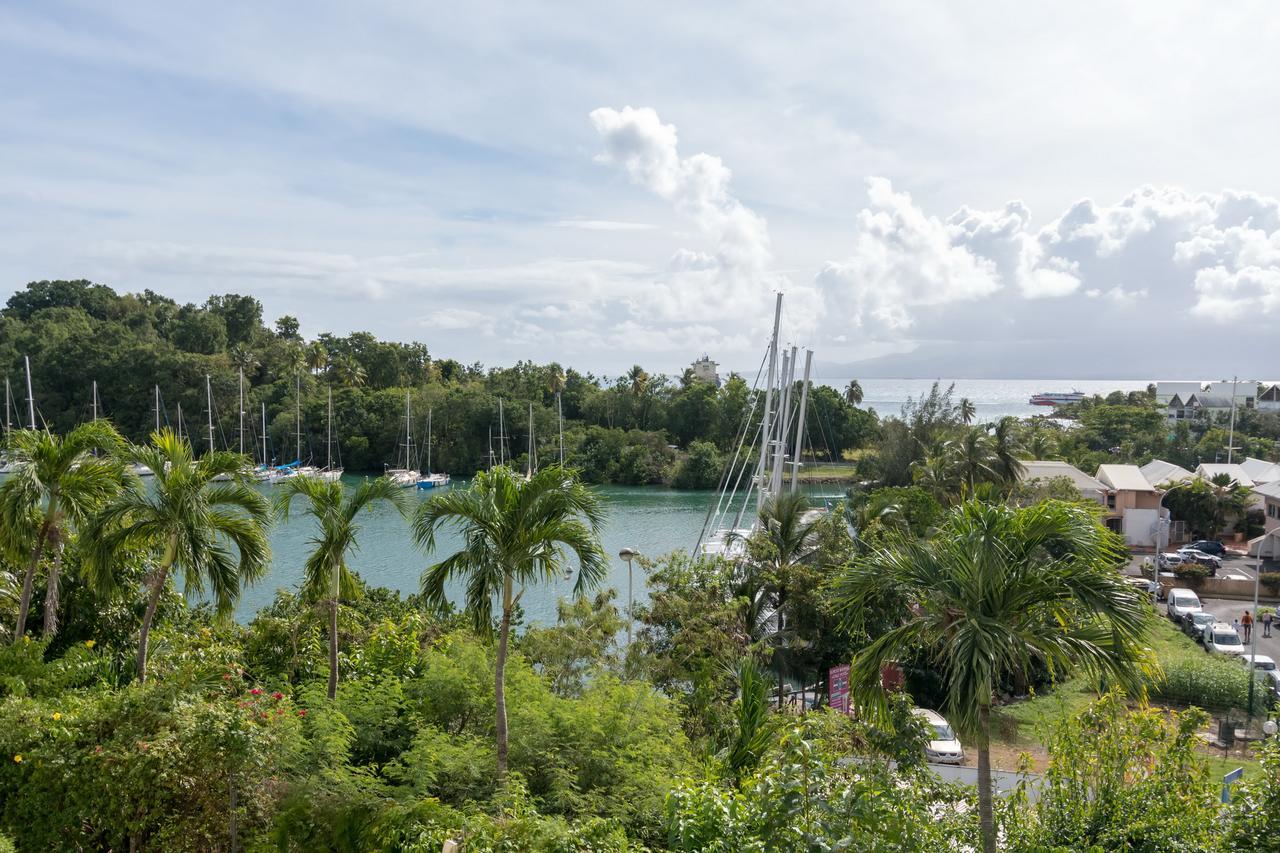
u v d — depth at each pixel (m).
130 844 10.11
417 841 10.52
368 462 102.94
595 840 10.40
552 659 20.50
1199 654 28.62
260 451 99.69
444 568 14.76
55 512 16.27
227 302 130.88
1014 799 11.00
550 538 14.23
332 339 126.44
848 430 99.44
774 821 9.10
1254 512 56.16
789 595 25.66
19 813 10.02
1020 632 9.60
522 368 122.44
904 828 9.62
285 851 10.35
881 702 10.46
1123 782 10.95
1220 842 9.83
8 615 17.36
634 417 112.38
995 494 10.88
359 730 13.89
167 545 15.07
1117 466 59.69
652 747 15.19
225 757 10.05
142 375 98.56
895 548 10.75
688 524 69.94
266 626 19.16
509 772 13.29
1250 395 125.50
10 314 126.94
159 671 16.33
